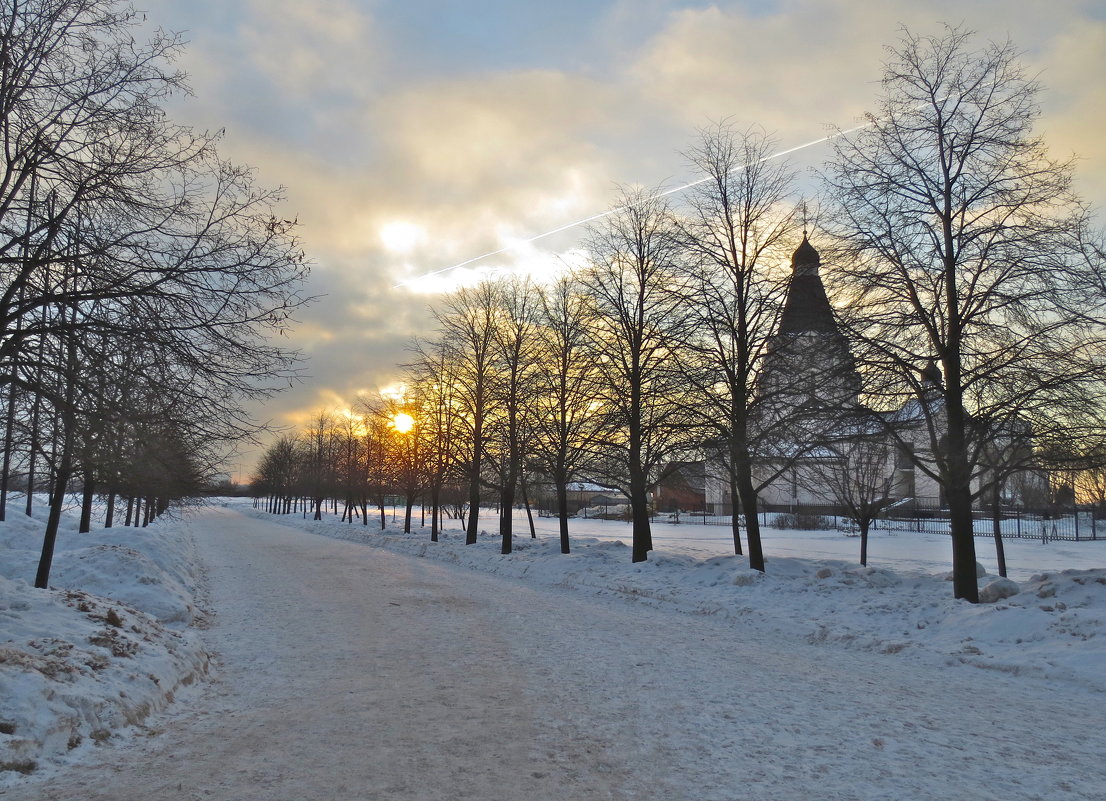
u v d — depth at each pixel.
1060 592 13.38
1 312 9.34
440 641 12.20
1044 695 8.90
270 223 10.33
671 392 21.14
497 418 31.11
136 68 10.44
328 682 9.35
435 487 36.09
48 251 10.24
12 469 14.32
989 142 15.17
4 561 15.72
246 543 38.44
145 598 13.64
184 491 19.05
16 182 9.57
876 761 6.43
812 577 17.64
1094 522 44.00
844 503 23.33
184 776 5.91
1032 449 14.84
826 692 8.97
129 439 10.23
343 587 19.94
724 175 20.42
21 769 5.77
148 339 9.61
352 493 57.91
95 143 10.30
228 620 14.47
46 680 6.84
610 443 23.42
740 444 18.94
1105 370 13.65
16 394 10.23
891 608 13.83
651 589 17.98
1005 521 51.88
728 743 6.89
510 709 8.04
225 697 8.66
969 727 7.52
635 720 7.63
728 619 14.85
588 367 24.08
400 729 7.27
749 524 19.45
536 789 5.69
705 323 19.81
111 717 6.99
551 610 15.99
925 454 16.81
